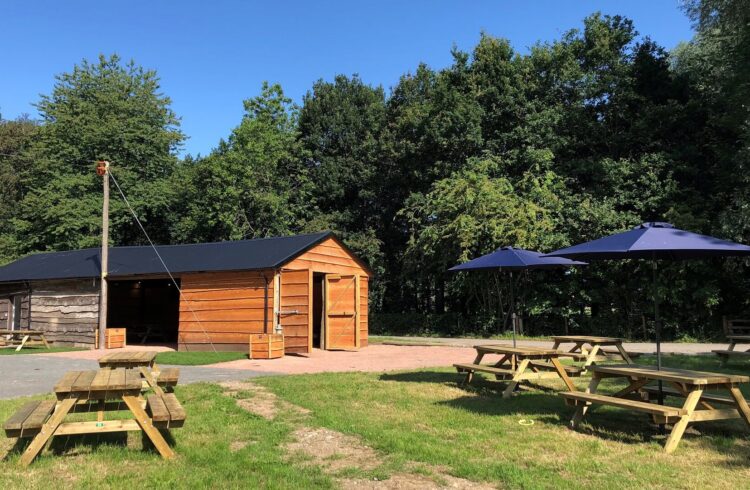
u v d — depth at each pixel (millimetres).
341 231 34438
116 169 34312
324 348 17844
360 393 8836
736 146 23125
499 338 23797
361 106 39031
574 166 25953
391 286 34500
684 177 24234
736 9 21094
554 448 5750
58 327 19938
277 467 5105
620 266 22531
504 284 24922
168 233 39875
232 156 34062
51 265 21453
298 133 36688
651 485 4625
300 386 9422
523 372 8648
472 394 8852
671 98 26453
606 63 27109
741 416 6156
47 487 4516
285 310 16203
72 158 34625
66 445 5762
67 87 36688
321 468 5117
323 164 36406
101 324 18344
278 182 35344
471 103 27953
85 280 19578
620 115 26438
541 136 26719
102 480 4711
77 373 6258
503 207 23750
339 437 6195
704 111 24953
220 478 4789
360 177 35312
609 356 13688
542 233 22969
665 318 22125
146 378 7668
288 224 35250
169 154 39125
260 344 14562
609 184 24406
